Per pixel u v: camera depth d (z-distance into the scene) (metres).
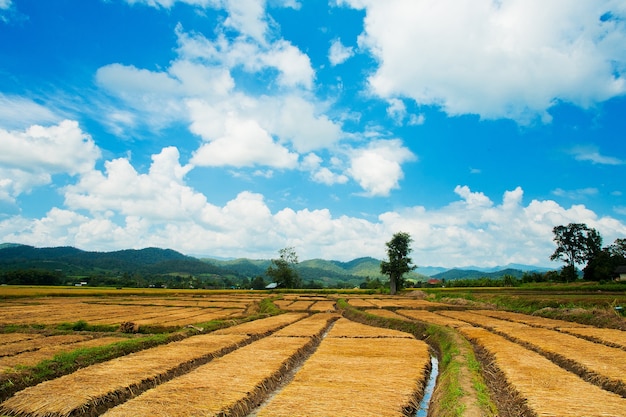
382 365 20.88
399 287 115.50
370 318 46.50
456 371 18.17
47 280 145.75
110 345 24.64
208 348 25.05
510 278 124.38
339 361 21.92
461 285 127.81
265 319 45.66
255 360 21.88
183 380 17.44
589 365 19.00
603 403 13.87
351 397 15.17
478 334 30.05
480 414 12.68
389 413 13.48
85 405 14.26
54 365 19.97
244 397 15.24
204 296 96.00
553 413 12.92
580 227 124.69
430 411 15.16
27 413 13.51
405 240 114.25
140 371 18.72
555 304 51.34
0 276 140.38
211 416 13.19
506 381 17.22
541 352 23.47
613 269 112.12
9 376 17.69
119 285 161.50
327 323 43.91
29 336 31.12
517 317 43.81
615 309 39.16
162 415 13.18
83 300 78.69
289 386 16.73
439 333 31.41
